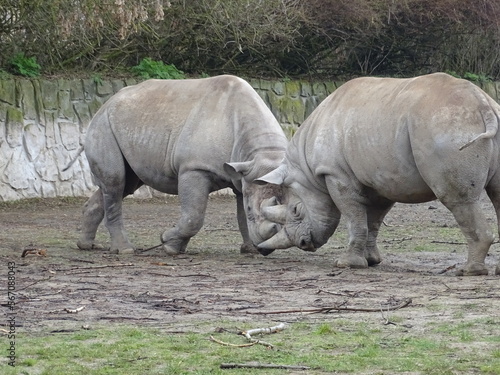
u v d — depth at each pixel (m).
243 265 16.00
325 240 15.94
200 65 34.66
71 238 20.72
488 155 13.73
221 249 18.75
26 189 28.50
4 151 28.16
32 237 20.77
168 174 17.88
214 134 17.19
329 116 15.55
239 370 8.59
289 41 34.16
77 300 12.11
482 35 39.75
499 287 12.88
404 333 10.02
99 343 9.55
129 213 26.75
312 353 9.17
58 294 12.62
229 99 17.33
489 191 14.24
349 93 15.52
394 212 26.69
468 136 13.63
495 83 39.28
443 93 13.95
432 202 29.34
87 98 30.27
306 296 12.41
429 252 18.20
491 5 37.16
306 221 15.79
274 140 16.81
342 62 37.91
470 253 14.32
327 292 12.69
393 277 14.25
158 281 13.95
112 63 32.72
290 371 8.57
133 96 18.44
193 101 17.69
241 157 16.84
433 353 9.15
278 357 9.03
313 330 10.20
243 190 16.55
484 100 13.79
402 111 14.29
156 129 17.84
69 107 29.77
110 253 18.14
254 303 11.89
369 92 15.18
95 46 32.09
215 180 17.36
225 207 28.72
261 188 16.30
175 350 9.31
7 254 17.56
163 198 31.34
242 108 17.12
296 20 34.06
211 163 17.17
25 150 28.62
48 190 29.00
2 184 27.98
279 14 33.50
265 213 16.08
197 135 17.31
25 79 29.11
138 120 18.11
